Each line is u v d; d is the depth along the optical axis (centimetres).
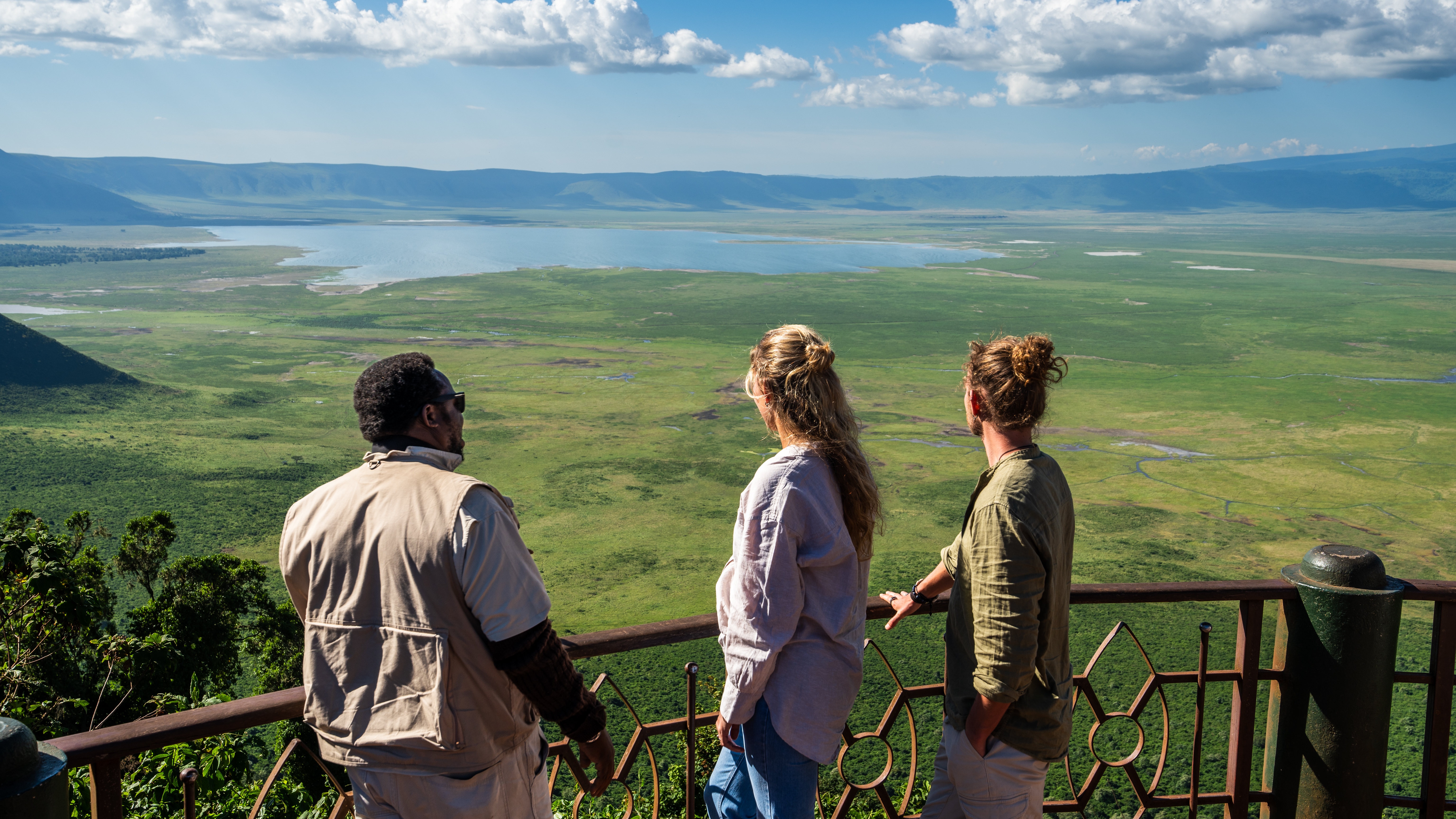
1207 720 2541
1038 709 275
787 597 251
